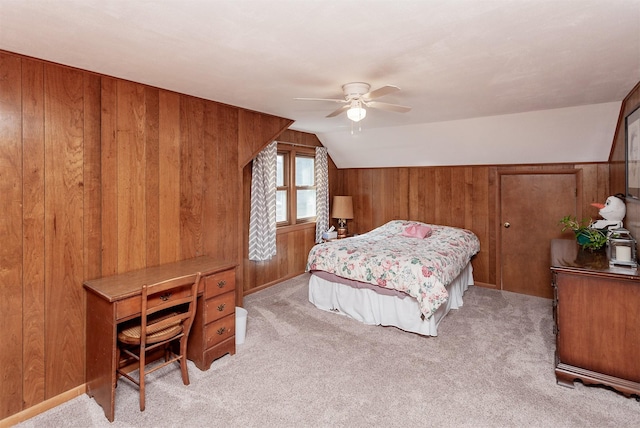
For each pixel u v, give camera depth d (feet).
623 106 10.59
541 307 13.14
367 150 17.63
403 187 17.85
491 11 5.07
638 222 9.00
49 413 7.20
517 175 14.96
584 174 13.53
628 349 7.47
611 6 4.94
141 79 8.42
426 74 7.97
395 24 5.48
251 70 7.72
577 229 10.96
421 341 10.27
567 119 11.92
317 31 5.72
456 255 12.54
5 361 6.84
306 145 17.11
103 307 7.19
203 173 10.46
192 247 10.23
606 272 7.57
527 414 7.01
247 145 11.87
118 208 8.46
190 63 7.29
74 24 5.50
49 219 7.33
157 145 9.22
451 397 7.57
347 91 8.70
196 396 7.66
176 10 5.03
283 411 7.14
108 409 7.00
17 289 6.96
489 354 9.45
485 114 12.47
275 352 9.64
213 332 8.95
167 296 7.93
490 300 13.97
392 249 12.57
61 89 7.39
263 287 15.31
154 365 9.09
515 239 15.14
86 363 7.89
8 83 6.69
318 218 17.87
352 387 7.96
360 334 10.78
